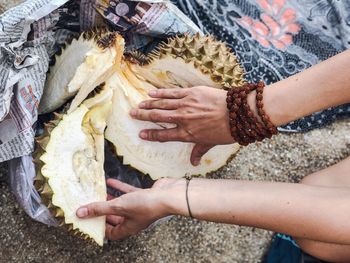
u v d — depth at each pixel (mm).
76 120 978
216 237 1253
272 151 1300
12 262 1125
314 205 855
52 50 1100
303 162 1312
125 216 960
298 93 927
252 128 950
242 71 1071
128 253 1195
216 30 1276
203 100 961
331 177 1154
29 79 997
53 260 1149
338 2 1325
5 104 944
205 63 1007
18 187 1029
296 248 1232
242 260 1263
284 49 1299
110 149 1109
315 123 1310
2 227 1127
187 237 1235
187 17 1167
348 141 1324
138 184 1178
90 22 1097
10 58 958
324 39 1314
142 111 1015
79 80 977
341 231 847
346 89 918
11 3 1191
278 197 872
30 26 984
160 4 1090
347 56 908
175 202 902
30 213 1036
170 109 995
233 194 891
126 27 1099
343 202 854
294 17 1317
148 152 1084
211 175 1256
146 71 1061
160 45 1114
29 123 999
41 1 970
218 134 990
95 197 995
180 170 1118
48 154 947
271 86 940
